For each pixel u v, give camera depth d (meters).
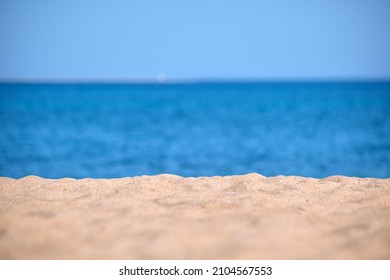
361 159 21.88
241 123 42.78
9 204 6.53
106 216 5.93
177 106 72.94
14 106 68.50
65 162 21.78
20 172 19.19
